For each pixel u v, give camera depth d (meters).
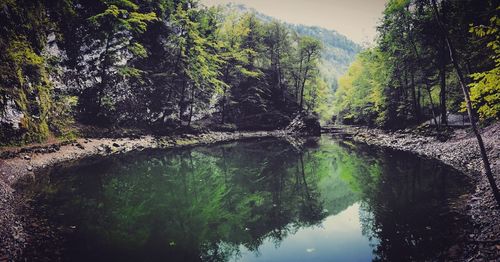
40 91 26.73
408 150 29.02
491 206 11.27
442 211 12.01
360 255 9.19
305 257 9.24
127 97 39.41
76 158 25.44
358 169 22.52
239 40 60.16
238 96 59.97
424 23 32.50
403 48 36.03
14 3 25.39
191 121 48.59
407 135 35.97
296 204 15.16
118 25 35.41
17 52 23.16
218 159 28.39
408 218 11.73
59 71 32.47
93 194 16.25
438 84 37.38
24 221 11.38
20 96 23.50
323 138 48.19
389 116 45.25
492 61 24.56
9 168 18.38
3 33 23.55
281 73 71.25
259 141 43.47
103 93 35.78
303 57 68.31
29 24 27.70
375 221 11.73
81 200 14.99
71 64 34.47
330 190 17.41
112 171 22.05
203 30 51.38
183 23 42.66
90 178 19.67
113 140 32.34
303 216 13.27
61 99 30.17
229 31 58.91
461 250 8.59
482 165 17.88
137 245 10.12
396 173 20.06
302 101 72.19
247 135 51.88
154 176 21.22
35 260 8.46
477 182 15.51
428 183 16.72
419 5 31.89
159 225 12.13
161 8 44.91
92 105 34.75
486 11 24.73
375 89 46.34
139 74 37.72
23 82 24.52
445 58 32.91
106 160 25.77
